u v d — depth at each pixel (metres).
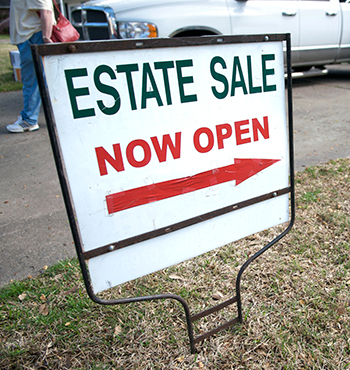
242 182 1.90
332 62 7.94
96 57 1.40
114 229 1.56
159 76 1.56
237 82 1.79
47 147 5.01
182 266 2.62
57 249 2.86
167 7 5.88
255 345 2.00
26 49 5.02
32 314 2.23
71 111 1.39
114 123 1.49
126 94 1.50
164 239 1.72
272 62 1.88
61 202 3.62
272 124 1.95
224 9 6.19
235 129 1.83
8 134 5.55
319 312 2.19
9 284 2.48
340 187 3.62
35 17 4.84
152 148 1.60
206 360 1.93
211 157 1.78
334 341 2.00
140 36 5.84
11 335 2.09
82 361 1.95
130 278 1.66
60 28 4.89
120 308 2.26
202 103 1.70
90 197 1.48
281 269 2.56
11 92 8.52
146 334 2.09
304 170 4.07
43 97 1.32
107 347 2.02
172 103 1.62
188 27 5.96
